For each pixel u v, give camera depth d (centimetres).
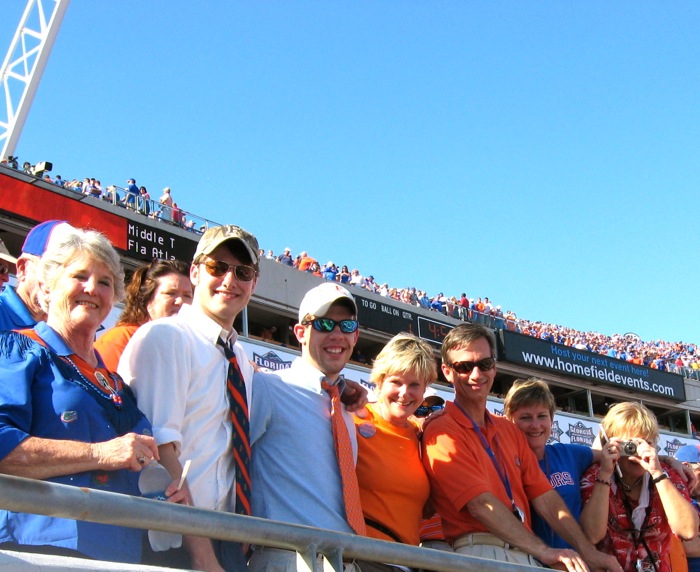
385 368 404
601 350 3164
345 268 2506
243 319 1916
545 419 477
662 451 2398
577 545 424
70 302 269
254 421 347
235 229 336
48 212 1490
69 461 234
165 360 294
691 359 3753
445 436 410
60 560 200
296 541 250
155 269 430
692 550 530
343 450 349
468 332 439
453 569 302
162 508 218
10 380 241
